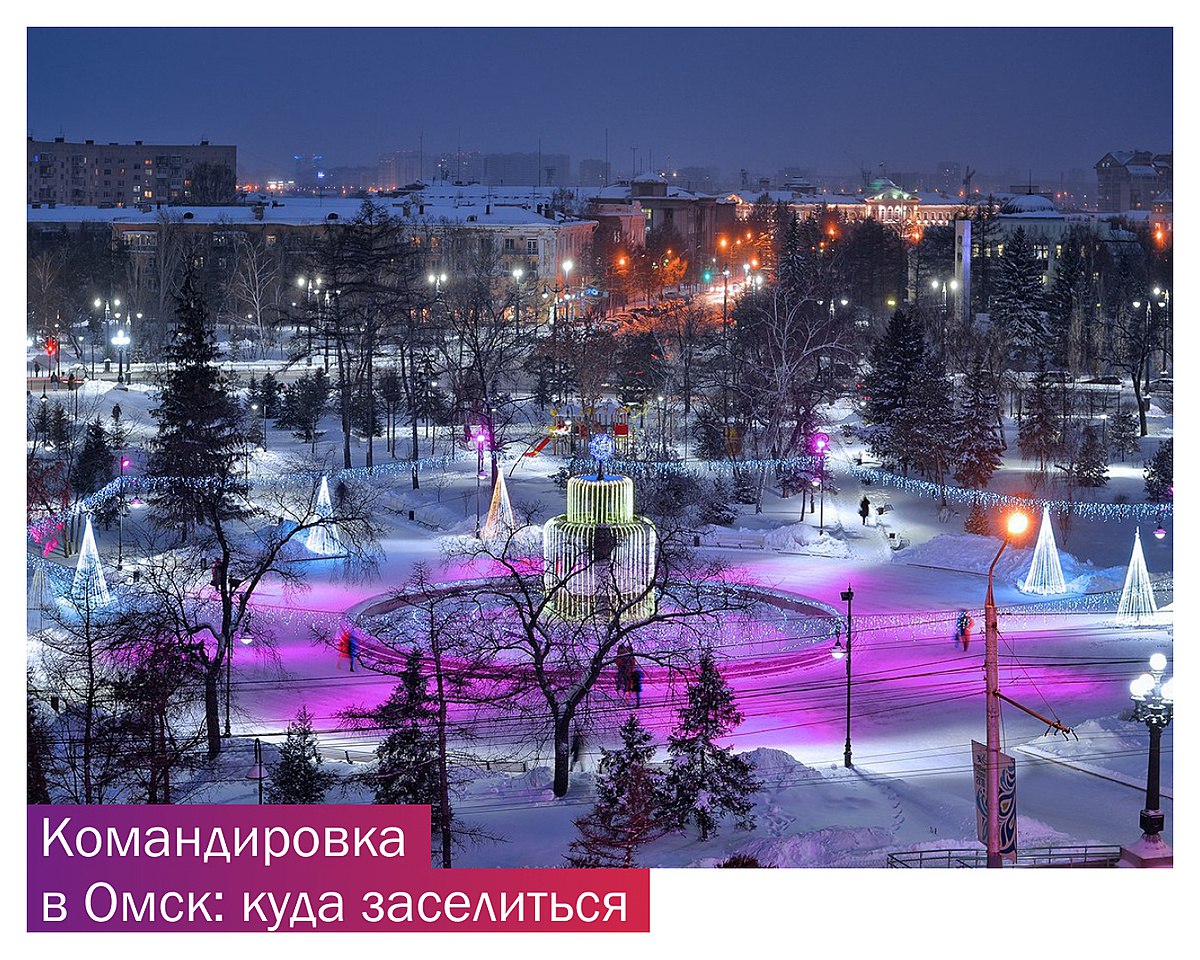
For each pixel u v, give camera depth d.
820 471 91.25
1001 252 187.62
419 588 66.94
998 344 132.75
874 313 182.75
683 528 84.19
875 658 61.06
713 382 126.50
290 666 59.06
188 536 83.62
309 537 78.25
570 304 175.75
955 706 54.66
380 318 127.50
